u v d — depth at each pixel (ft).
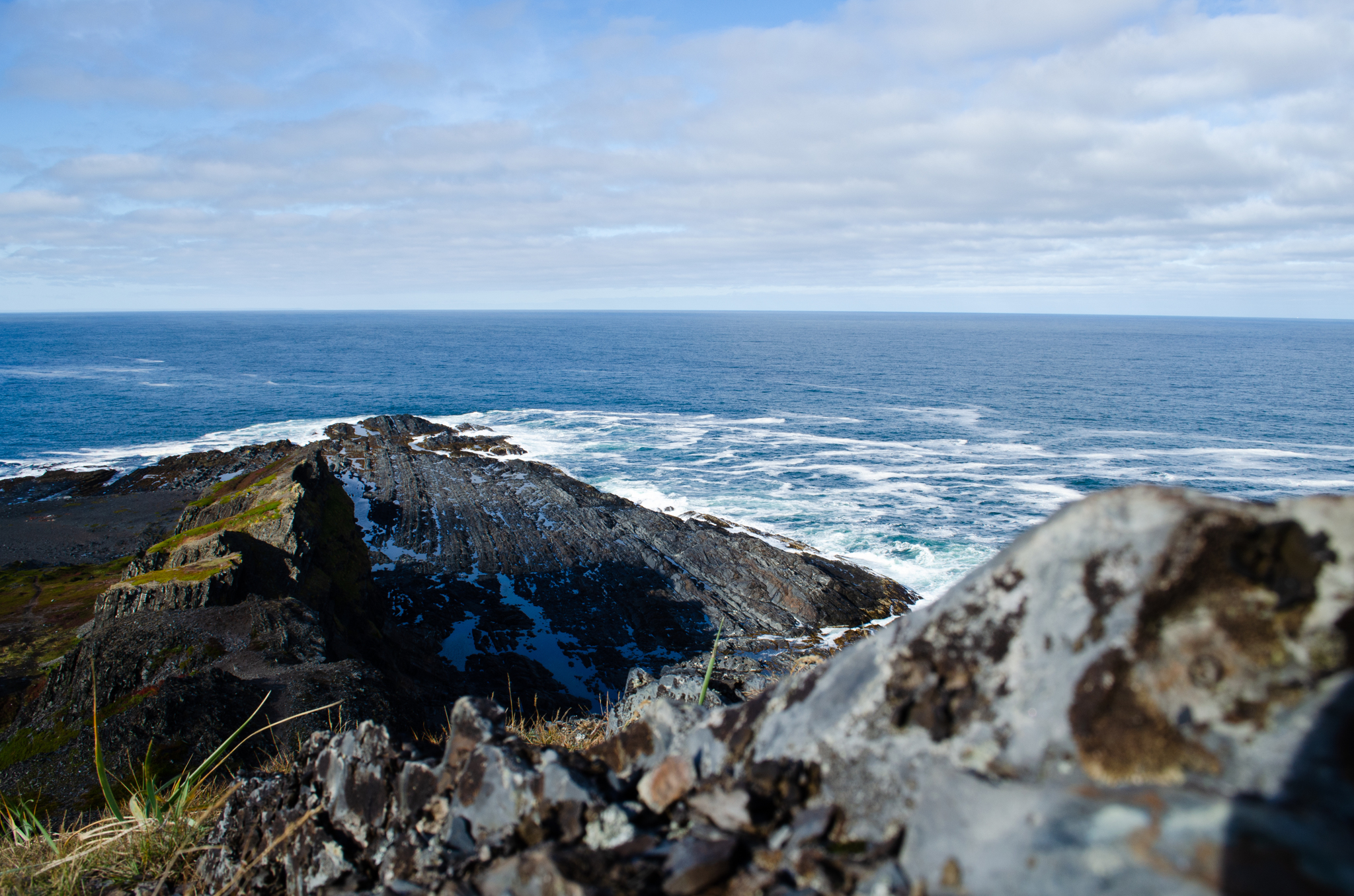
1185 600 5.74
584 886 6.62
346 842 10.56
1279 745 4.92
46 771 48.80
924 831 5.92
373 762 10.90
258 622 66.49
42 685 71.05
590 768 8.80
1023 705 6.18
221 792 18.71
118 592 69.05
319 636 67.26
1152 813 4.86
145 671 60.44
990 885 5.19
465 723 9.91
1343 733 4.78
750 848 6.88
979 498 155.53
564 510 148.46
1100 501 6.62
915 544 129.08
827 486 166.20
